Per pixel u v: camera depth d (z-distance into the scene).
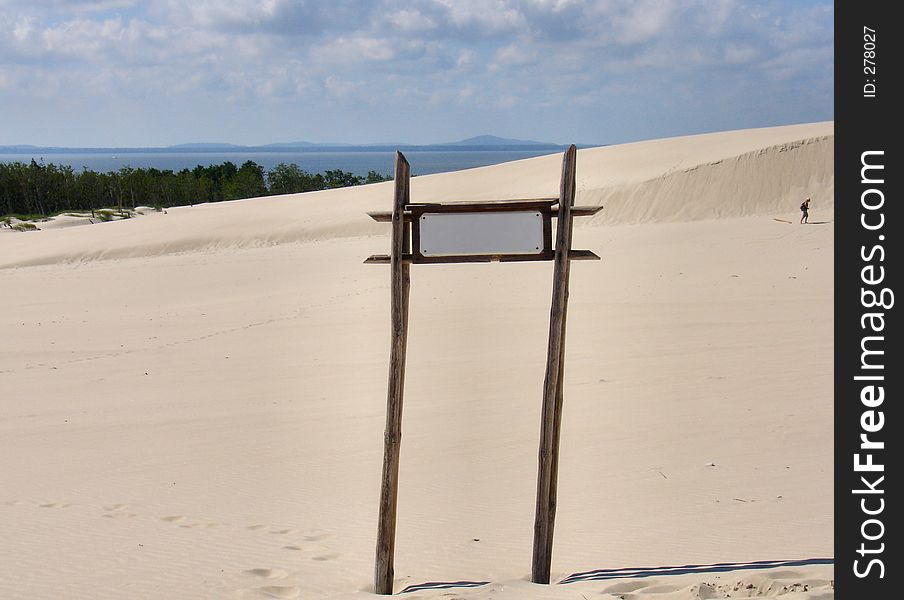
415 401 13.15
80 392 15.37
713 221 42.78
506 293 24.81
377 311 23.47
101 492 9.49
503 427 11.41
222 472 10.10
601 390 13.11
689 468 9.27
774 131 66.44
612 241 37.03
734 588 5.92
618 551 7.06
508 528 7.86
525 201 6.36
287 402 13.65
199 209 68.19
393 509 6.40
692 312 19.92
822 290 21.83
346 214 53.75
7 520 8.52
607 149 70.25
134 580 6.75
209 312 25.25
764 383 12.84
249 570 6.90
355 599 6.18
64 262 45.97
